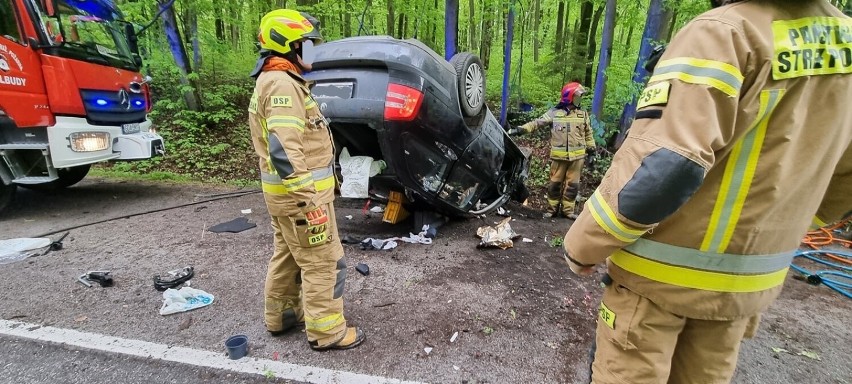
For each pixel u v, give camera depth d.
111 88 5.10
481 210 4.47
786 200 1.12
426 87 3.16
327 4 10.07
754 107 1.02
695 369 1.35
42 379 2.04
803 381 2.25
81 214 4.75
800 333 2.70
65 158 4.56
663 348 1.26
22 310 2.64
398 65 3.09
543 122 5.10
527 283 3.23
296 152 1.90
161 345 2.33
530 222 4.96
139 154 5.36
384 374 2.15
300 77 2.08
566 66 11.42
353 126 3.38
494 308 2.83
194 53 9.84
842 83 1.07
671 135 1.01
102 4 5.27
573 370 2.24
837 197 1.37
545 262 3.67
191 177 6.88
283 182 1.94
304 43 2.10
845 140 1.14
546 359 2.32
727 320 1.22
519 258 3.73
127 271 3.24
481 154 3.95
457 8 7.67
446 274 3.33
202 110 9.07
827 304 3.10
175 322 2.56
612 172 1.14
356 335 2.40
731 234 1.13
